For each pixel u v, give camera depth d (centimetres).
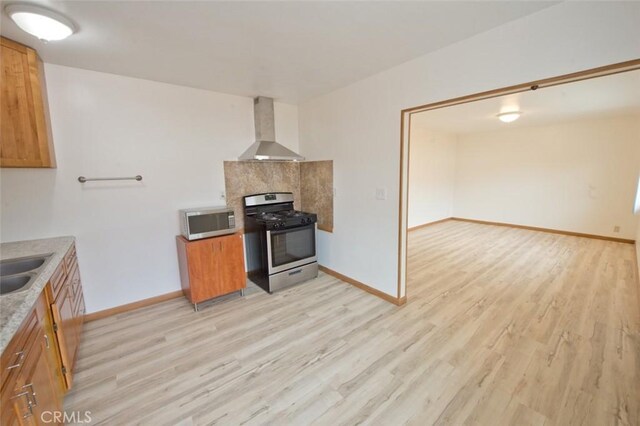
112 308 274
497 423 150
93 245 261
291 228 326
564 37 159
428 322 251
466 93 205
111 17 163
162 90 286
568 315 255
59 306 166
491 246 488
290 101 368
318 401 167
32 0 145
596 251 442
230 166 338
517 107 393
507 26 180
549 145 565
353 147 312
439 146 669
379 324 249
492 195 664
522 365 193
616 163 491
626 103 368
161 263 299
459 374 186
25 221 230
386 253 289
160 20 168
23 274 145
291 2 154
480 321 250
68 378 167
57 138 237
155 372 194
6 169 220
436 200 686
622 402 160
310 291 321
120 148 267
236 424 153
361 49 217
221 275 292
